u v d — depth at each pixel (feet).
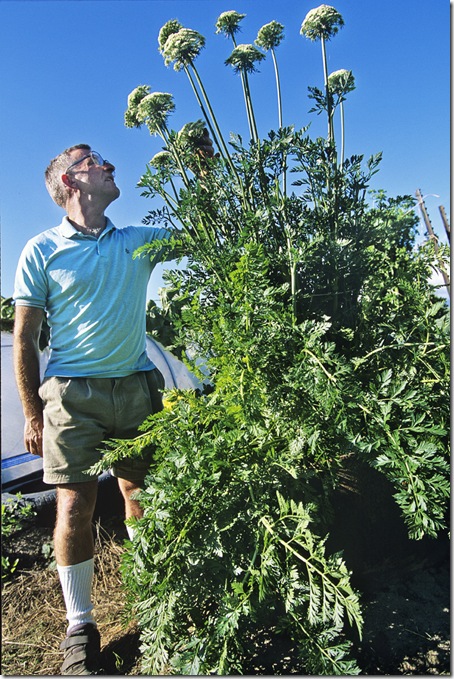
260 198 7.12
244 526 5.69
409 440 5.41
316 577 5.26
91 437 7.09
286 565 5.28
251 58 7.13
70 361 7.20
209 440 5.60
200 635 5.46
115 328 7.32
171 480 5.47
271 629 6.36
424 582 7.11
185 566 5.51
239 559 5.54
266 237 6.91
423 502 5.09
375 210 7.86
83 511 6.98
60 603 8.04
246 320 5.91
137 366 7.73
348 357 6.70
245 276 5.97
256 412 5.82
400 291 7.60
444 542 7.49
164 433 6.20
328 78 7.16
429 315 6.68
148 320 12.30
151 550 5.52
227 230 7.18
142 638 5.52
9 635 7.38
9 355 10.45
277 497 5.71
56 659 6.81
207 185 7.17
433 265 8.38
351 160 6.91
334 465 6.16
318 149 6.84
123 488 7.97
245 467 5.76
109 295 7.36
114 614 7.43
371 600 6.79
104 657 6.67
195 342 6.79
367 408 5.57
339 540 6.93
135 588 5.56
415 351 6.54
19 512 10.04
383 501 7.11
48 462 7.03
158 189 6.91
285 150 6.83
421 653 5.86
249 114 7.33
